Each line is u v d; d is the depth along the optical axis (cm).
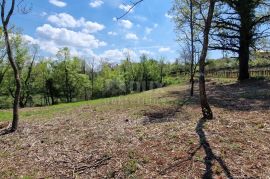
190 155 758
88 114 1536
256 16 3216
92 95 6344
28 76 5466
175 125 1026
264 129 902
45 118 1531
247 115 1121
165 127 1016
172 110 1418
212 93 2158
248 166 679
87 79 6275
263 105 1383
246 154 738
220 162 706
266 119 1023
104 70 6556
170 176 677
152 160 760
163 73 6356
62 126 1242
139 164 749
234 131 898
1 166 845
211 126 961
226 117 1092
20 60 5019
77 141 988
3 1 1214
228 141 820
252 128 918
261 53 3456
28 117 1658
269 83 2631
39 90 6034
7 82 5197
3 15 1218
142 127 1066
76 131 1125
